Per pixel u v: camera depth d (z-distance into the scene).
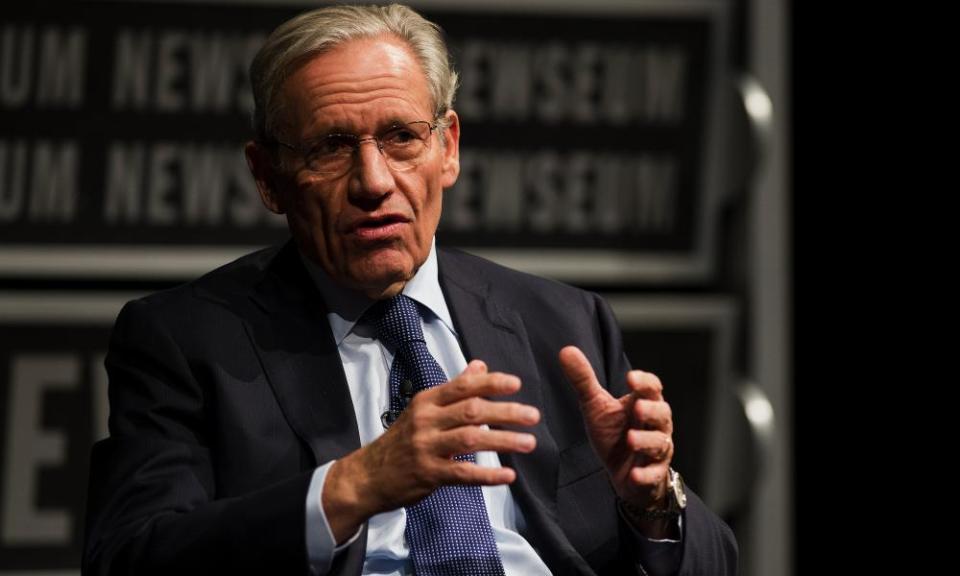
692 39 9.36
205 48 8.96
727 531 5.19
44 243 8.87
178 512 4.67
